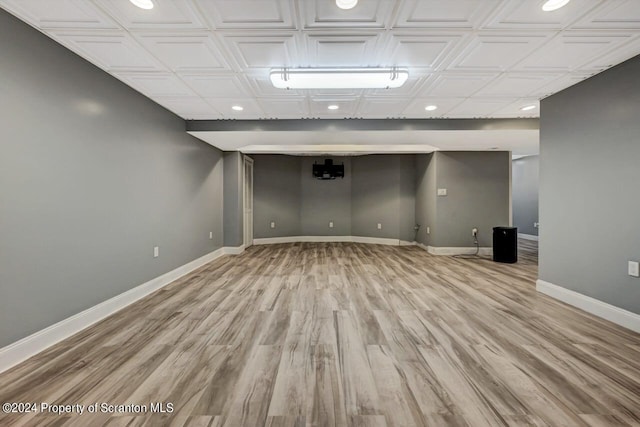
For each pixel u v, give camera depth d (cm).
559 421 133
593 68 245
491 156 568
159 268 342
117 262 271
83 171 231
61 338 211
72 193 221
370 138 445
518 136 430
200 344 206
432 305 284
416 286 350
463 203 568
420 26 190
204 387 158
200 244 461
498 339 213
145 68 247
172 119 369
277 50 219
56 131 207
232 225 572
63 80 212
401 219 686
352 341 211
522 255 556
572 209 281
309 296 312
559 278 299
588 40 204
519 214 802
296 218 770
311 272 420
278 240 739
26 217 186
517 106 345
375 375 169
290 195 757
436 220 570
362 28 192
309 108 354
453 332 225
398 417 136
